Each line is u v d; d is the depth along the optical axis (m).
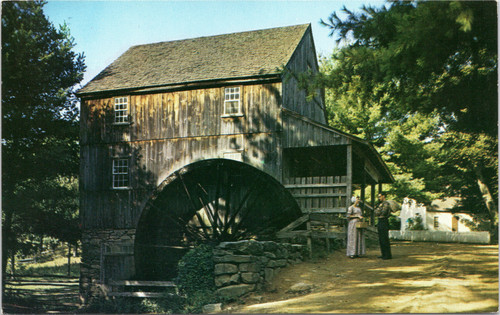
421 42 7.52
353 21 9.12
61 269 33.53
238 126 18.42
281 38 21.00
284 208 16.09
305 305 7.46
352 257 12.73
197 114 19.17
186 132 19.25
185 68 20.38
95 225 20.20
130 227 19.69
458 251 14.27
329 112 28.95
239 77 18.27
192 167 16.72
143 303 14.67
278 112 17.84
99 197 20.33
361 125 27.12
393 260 12.02
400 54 8.01
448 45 8.02
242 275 9.52
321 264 11.86
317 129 17.05
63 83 24.97
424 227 38.06
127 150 20.16
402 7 8.36
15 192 23.20
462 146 24.45
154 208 17.30
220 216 17.98
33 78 19.91
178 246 18.03
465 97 9.20
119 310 14.91
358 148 17.38
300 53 20.58
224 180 16.64
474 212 33.81
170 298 11.74
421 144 26.80
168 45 23.47
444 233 23.66
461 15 6.52
